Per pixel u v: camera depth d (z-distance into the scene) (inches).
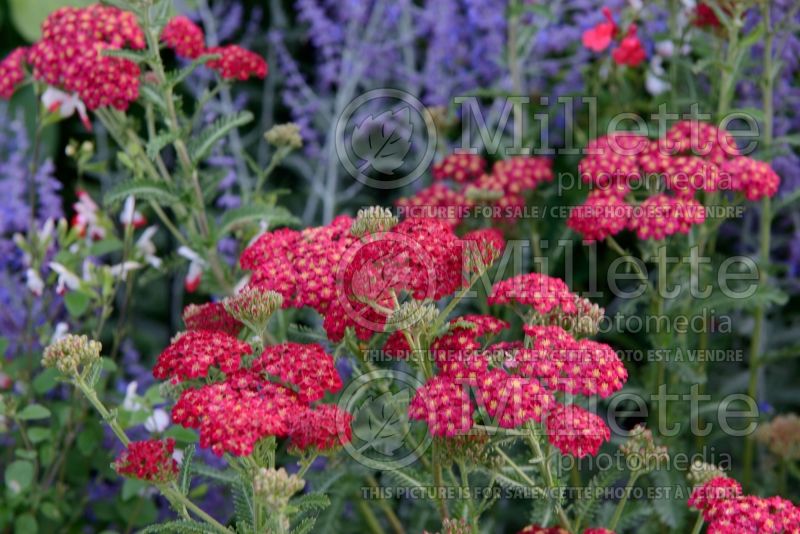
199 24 229.9
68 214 217.6
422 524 146.8
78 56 141.8
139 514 155.1
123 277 160.2
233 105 210.7
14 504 152.3
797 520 103.0
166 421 143.1
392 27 219.9
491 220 163.0
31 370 164.7
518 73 191.9
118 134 154.3
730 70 157.8
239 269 160.4
